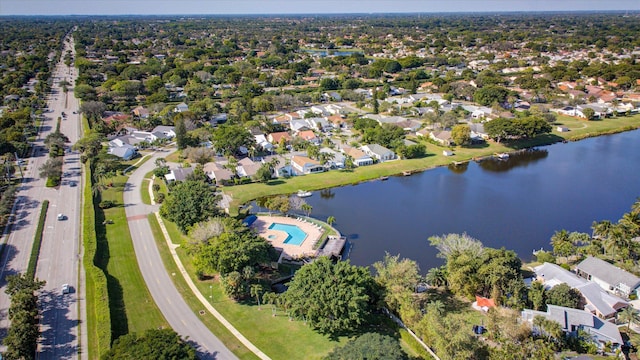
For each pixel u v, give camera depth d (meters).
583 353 70.44
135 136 191.50
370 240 113.62
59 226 113.69
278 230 116.94
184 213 106.44
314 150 164.75
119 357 60.84
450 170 164.25
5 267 94.38
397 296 77.25
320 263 82.31
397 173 159.62
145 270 95.56
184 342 69.75
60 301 83.56
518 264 86.00
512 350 65.88
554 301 78.19
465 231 117.00
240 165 155.50
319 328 77.38
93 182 142.62
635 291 83.25
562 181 151.75
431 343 69.88
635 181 150.62
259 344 73.62
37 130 199.25
